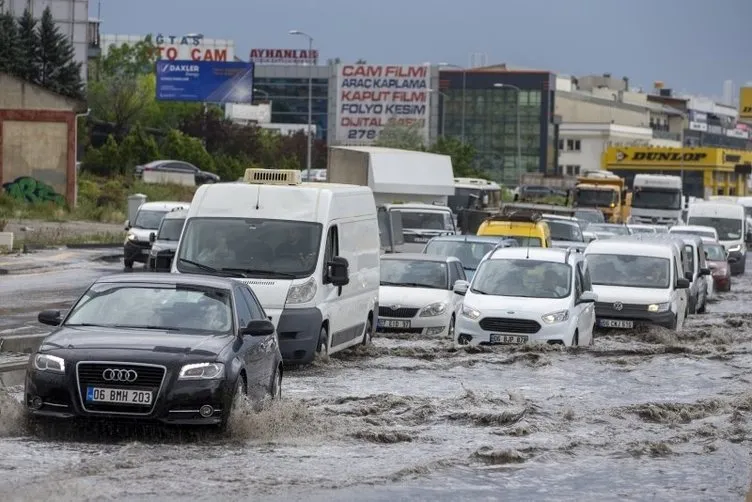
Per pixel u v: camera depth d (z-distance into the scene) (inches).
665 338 2456.9
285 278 1806.1
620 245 2696.9
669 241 2829.7
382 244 3587.6
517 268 2213.3
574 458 1181.7
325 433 1259.8
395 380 1728.6
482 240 2903.5
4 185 5915.4
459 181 6343.5
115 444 1159.6
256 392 1286.9
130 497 935.7
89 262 4018.2
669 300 2551.7
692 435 1323.8
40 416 1161.4
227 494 961.5
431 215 3897.6
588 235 4158.5
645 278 2620.6
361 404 1465.3
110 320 1268.5
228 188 1895.9
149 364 1157.7
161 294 1300.4
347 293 1950.1
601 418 1429.6
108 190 6820.9
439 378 1769.2
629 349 2112.5
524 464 1143.6
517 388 1690.5
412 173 4421.8
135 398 1152.2
